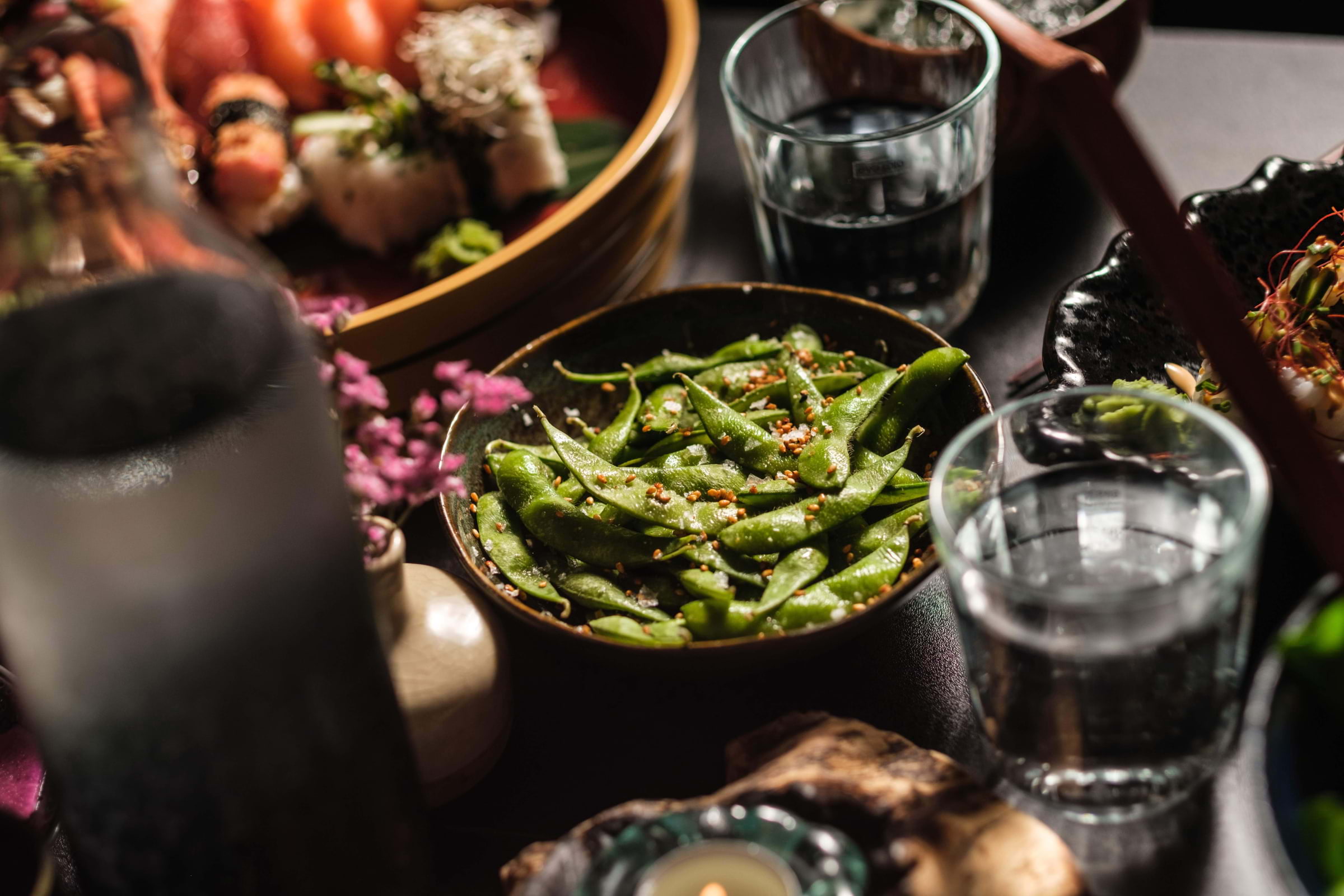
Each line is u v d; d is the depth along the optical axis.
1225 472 0.60
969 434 0.62
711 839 0.60
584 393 0.76
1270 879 0.62
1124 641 0.59
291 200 0.97
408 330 0.81
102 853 0.58
